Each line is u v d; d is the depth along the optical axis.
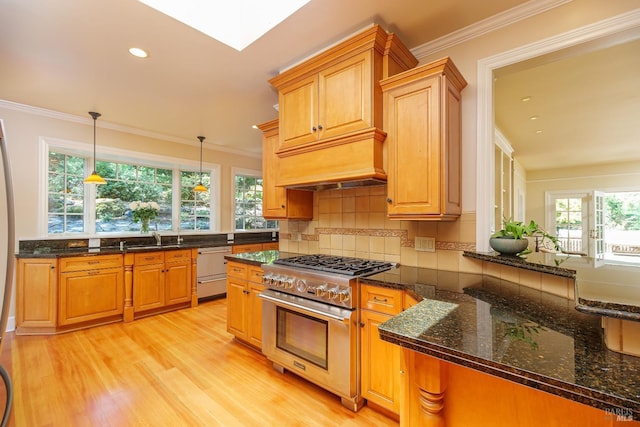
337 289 1.87
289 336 2.21
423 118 1.78
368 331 1.81
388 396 1.72
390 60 2.00
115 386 2.11
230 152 5.35
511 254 1.71
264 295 2.31
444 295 1.41
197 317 3.63
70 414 1.81
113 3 1.70
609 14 1.57
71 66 2.42
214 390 2.08
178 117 3.65
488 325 1.02
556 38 1.71
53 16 1.80
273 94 2.97
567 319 1.07
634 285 1.01
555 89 2.84
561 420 0.92
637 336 0.77
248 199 5.79
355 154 1.95
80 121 3.67
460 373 1.07
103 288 3.34
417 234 2.18
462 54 2.04
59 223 3.65
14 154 3.24
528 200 7.14
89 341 2.89
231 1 2.13
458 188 1.94
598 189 6.31
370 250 2.44
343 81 2.02
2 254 3.13
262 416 1.80
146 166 4.49
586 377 0.68
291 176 2.32
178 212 4.77
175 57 2.29
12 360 2.49
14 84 2.74
